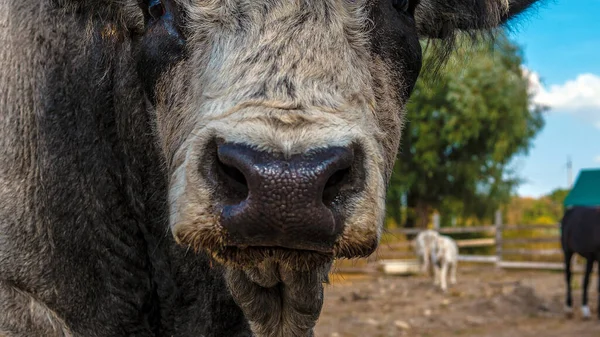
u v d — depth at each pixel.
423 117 28.58
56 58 3.38
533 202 43.97
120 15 3.23
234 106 2.18
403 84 2.90
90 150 3.38
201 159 2.19
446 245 17.70
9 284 3.17
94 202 3.36
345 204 2.14
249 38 2.34
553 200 44.94
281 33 2.31
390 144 2.79
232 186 2.13
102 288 3.36
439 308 13.75
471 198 30.77
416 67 3.02
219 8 2.50
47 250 3.22
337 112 2.18
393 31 2.82
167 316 3.52
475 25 3.58
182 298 3.50
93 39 3.41
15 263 3.17
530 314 13.15
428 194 31.06
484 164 30.09
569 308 13.02
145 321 3.48
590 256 13.04
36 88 3.34
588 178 14.18
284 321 3.04
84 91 3.40
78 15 3.28
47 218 3.24
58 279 3.24
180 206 2.24
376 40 2.72
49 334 3.19
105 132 3.44
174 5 2.71
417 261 21.95
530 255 24.70
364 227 2.15
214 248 2.17
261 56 2.28
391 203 29.83
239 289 2.98
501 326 11.76
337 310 13.38
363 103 2.34
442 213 31.56
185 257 3.45
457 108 27.72
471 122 28.19
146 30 2.89
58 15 3.41
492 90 28.47
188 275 3.47
